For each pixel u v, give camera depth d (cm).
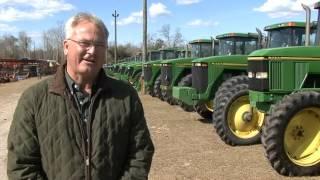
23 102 271
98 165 268
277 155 695
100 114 271
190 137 1004
